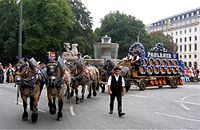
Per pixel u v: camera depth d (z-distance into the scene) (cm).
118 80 1172
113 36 7506
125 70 2164
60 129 919
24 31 4947
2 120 1053
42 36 4847
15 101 1567
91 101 1611
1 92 2041
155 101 1662
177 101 1698
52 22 4822
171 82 2653
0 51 5712
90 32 6731
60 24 5025
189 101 1719
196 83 3672
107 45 2845
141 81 2336
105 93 2077
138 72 2338
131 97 1838
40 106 1390
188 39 12438
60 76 1063
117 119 1096
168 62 2648
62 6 5212
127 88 2202
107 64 2098
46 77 1065
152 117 1155
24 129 916
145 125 998
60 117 1065
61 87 1063
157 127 970
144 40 7556
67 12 5238
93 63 2358
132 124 1011
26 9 5072
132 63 2319
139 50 2400
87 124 997
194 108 1444
